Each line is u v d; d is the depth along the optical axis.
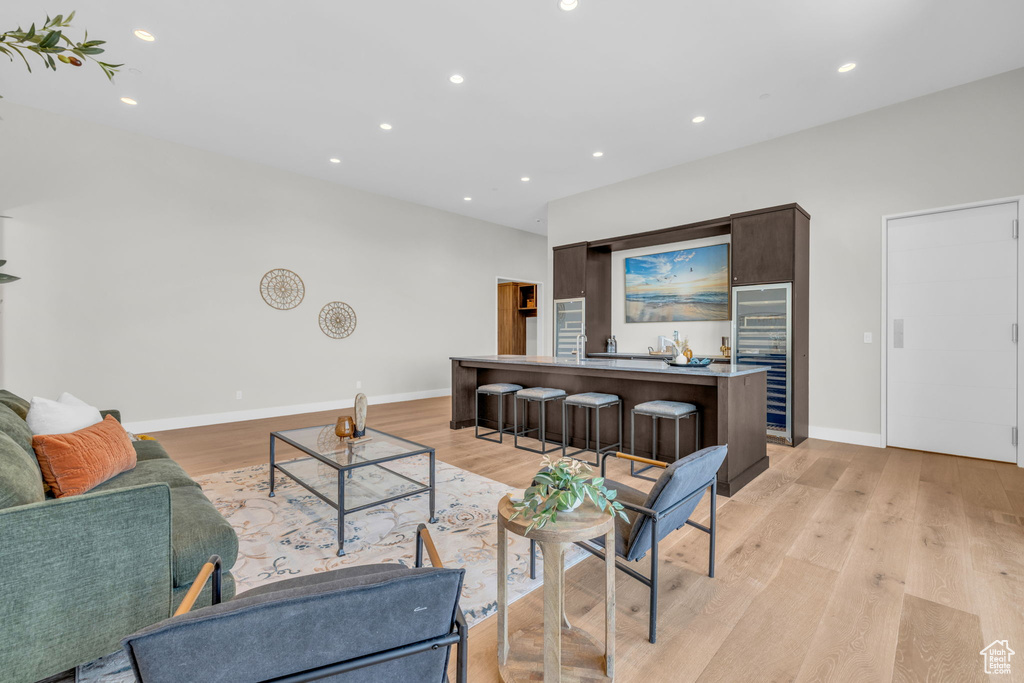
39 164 4.07
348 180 6.02
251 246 5.39
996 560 2.03
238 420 5.30
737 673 1.38
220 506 2.67
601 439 3.95
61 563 1.15
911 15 2.84
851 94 3.79
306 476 3.17
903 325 3.95
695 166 5.25
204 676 0.62
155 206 4.70
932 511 2.60
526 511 1.32
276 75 3.49
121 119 4.25
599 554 1.61
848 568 1.99
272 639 0.63
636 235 5.37
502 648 1.37
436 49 3.18
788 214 4.09
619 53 3.23
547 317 9.25
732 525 2.44
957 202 3.67
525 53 3.22
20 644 1.09
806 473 3.31
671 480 1.45
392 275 6.84
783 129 4.44
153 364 4.71
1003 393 3.53
